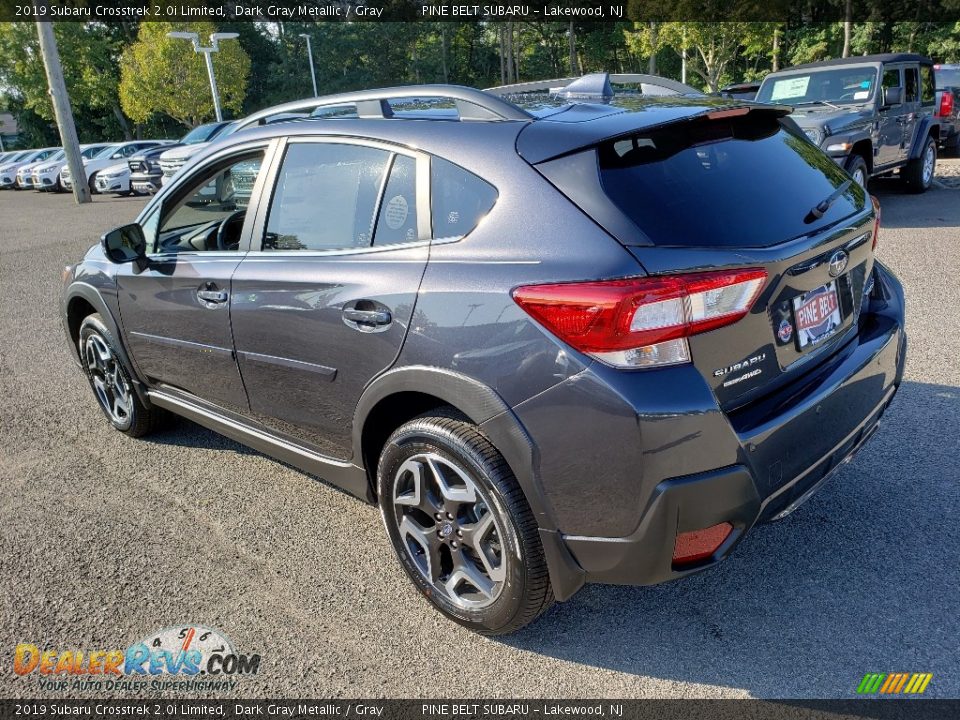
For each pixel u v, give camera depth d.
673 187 2.17
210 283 3.18
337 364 2.68
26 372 5.79
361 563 3.04
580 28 55.31
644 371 1.98
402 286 2.42
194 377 3.50
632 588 2.75
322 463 2.99
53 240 13.62
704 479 2.01
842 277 2.53
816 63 10.23
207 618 2.75
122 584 2.97
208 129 17.66
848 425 2.48
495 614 2.41
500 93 3.46
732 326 2.05
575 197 2.13
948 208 9.64
